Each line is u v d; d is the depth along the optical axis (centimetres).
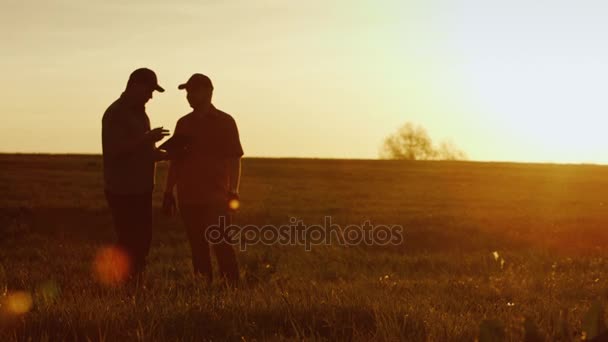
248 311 648
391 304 667
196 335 579
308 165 6838
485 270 1347
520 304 812
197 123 1020
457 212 3069
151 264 1489
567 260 1492
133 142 886
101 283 867
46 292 761
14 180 4197
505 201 3759
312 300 684
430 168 6931
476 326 598
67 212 2750
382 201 3609
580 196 4256
